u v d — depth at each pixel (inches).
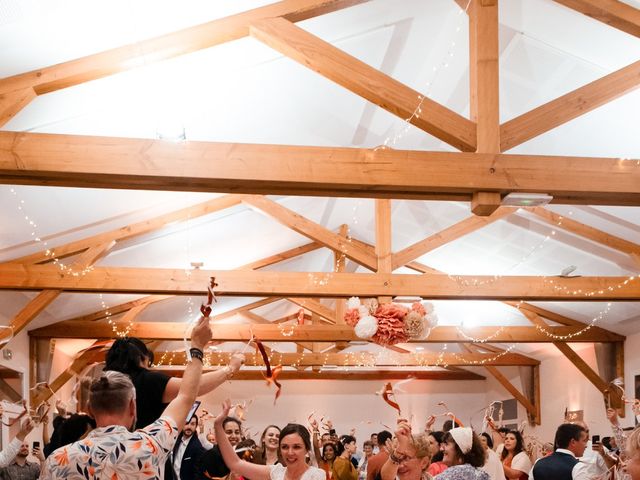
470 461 148.0
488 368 605.6
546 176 195.6
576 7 230.2
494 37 205.8
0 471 240.5
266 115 295.6
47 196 283.3
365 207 430.6
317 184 188.2
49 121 242.2
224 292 341.4
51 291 331.3
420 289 347.9
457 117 202.7
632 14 230.5
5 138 175.0
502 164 195.0
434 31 272.2
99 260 362.3
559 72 282.5
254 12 212.4
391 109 204.2
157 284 337.1
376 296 348.5
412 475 133.6
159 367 637.9
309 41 207.0
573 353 492.1
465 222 388.5
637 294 356.8
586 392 529.0
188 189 190.5
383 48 275.1
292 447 137.3
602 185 196.7
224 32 212.8
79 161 176.7
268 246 450.0
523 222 384.8
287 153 186.2
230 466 139.3
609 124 290.4
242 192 193.8
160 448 84.4
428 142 345.4
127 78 236.7
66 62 213.0
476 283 349.7
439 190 195.6
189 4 205.3
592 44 261.9
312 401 681.6
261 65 259.4
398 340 315.6
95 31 204.4
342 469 243.1
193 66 244.7
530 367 608.1
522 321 519.8
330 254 515.5
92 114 248.8
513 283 352.8
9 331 272.5
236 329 442.0
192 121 279.6
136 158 179.2
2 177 180.1
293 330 444.5
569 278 355.3
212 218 378.0
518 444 263.9
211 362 534.9
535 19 259.4
